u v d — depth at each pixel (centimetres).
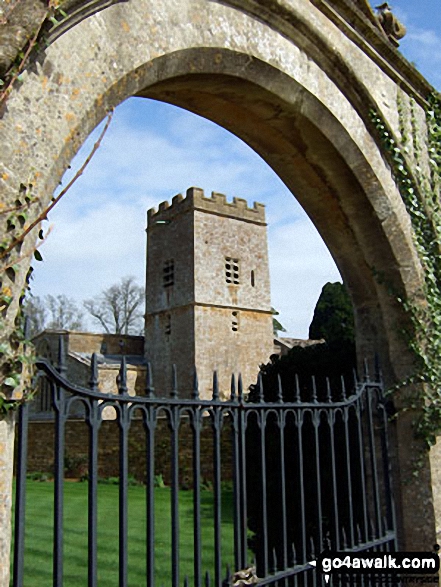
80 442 2033
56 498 248
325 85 454
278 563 593
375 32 489
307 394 633
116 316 4822
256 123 469
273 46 408
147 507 291
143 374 3422
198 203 3600
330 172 498
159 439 1711
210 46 356
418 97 561
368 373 489
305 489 598
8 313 231
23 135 246
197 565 310
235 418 347
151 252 3838
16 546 227
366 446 539
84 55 282
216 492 330
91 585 256
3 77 235
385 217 498
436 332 510
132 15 312
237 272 3709
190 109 452
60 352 262
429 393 500
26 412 237
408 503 501
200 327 3447
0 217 231
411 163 529
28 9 243
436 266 533
